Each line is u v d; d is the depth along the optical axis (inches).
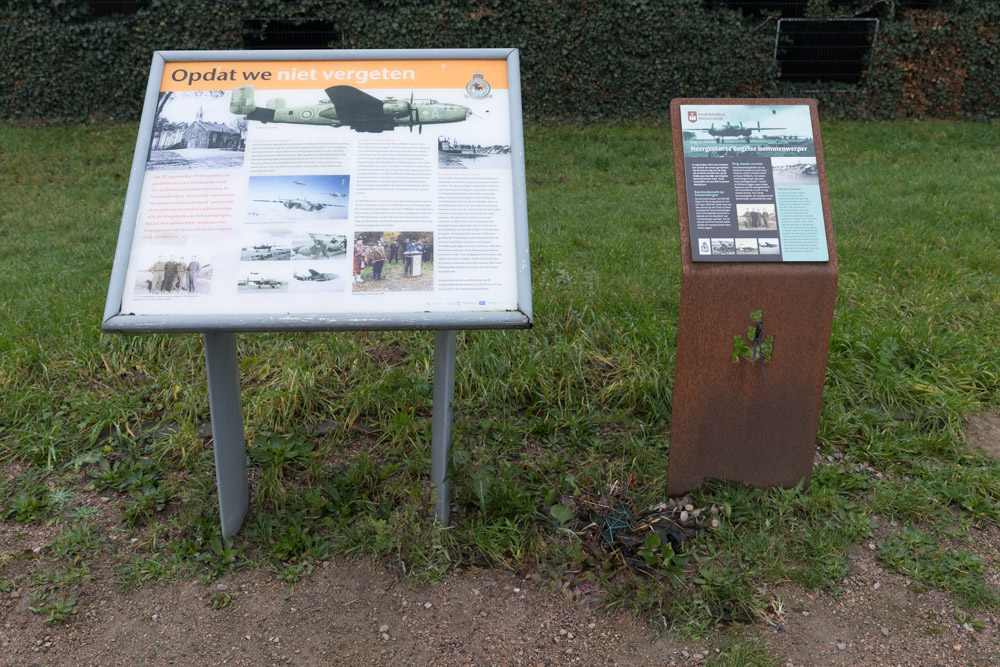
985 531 124.1
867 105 508.4
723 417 121.9
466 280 101.9
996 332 182.5
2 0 458.0
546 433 149.6
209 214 103.3
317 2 477.1
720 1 509.4
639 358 169.2
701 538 119.3
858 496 131.4
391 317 99.1
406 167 106.3
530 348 170.4
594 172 397.1
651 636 104.4
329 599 110.8
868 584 113.3
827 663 100.3
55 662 100.5
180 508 129.0
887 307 194.9
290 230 102.9
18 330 179.2
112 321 97.3
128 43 470.9
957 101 502.3
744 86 499.8
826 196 115.6
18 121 474.6
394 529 116.3
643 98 501.4
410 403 157.1
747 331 116.9
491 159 107.3
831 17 494.9
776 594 111.3
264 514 125.1
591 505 126.1
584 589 112.0
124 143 435.8
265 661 100.8
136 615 108.0
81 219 309.0
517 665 100.3
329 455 143.9
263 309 99.5
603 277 215.8
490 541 117.6
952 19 488.1
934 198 303.1
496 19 484.7
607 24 485.7
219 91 109.3
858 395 159.6
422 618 107.6
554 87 496.7
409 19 482.6
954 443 143.5
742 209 114.6
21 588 112.4
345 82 109.5
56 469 139.5
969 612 108.0
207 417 156.0
